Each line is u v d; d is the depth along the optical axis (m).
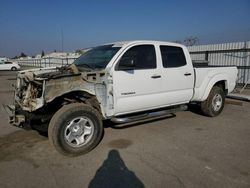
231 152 4.37
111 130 5.63
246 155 4.24
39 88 4.18
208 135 5.28
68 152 4.18
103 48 5.41
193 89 6.10
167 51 5.57
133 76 4.87
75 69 4.46
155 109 5.68
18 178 3.54
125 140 5.00
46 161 4.08
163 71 5.37
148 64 5.18
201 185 3.30
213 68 6.56
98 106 4.71
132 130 5.62
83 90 4.34
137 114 5.39
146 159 4.11
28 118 4.28
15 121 4.56
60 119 4.06
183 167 3.81
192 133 5.42
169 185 3.31
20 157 4.24
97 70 4.58
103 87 4.55
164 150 4.47
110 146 4.69
